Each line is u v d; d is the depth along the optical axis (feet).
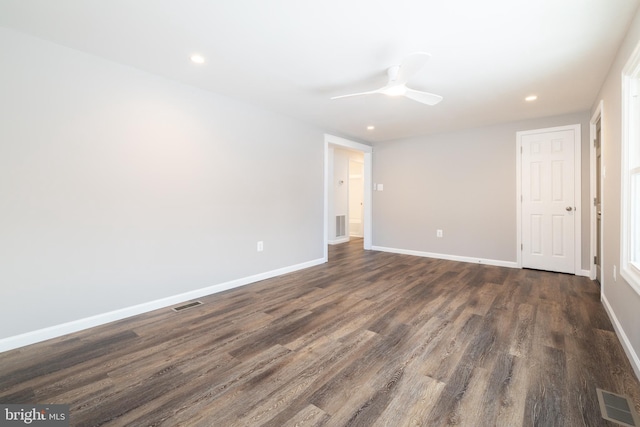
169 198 9.34
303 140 14.11
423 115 12.96
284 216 13.28
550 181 13.19
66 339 7.13
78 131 7.53
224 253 10.93
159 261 9.14
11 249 6.66
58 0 5.59
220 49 7.45
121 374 5.69
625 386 5.22
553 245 13.19
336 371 5.79
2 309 6.57
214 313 8.74
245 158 11.53
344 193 23.39
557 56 7.66
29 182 6.86
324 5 5.75
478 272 13.29
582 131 12.42
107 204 8.05
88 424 4.42
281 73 8.81
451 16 6.05
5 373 5.72
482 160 14.96
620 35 6.64
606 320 8.00
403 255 17.44
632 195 6.49
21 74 6.71
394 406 4.80
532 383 5.35
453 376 5.59
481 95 10.48
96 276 7.90
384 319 8.25
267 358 6.27
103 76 7.89
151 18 6.18
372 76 9.02
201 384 5.39
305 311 8.88
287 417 4.56
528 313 8.55
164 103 9.12
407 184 17.66
